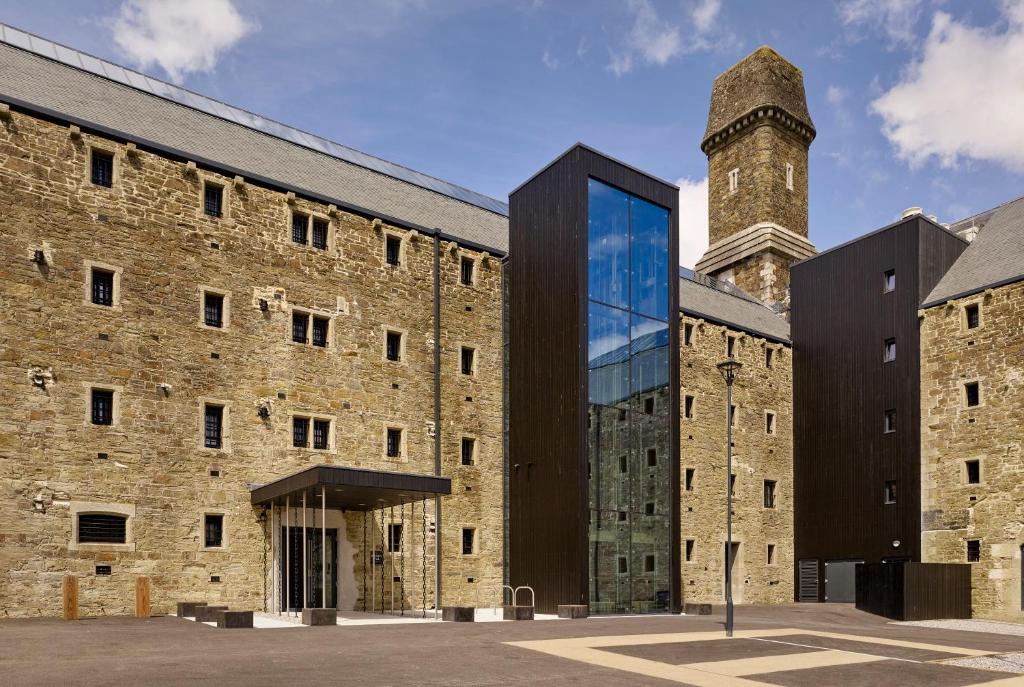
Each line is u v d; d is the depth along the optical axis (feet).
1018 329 101.81
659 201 96.94
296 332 85.30
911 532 109.81
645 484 89.86
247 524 77.87
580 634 61.31
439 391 94.17
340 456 85.46
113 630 55.77
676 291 97.25
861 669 49.29
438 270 96.99
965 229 137.28
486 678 40.70
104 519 70.13
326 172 98.63
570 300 87.71
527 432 91.50
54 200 71.00
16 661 41.22
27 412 67.10
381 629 60.39
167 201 77.87
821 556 122.52
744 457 123.54
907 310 114.73
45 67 81.87
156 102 89.71
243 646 48.57
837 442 122.62
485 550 94.94
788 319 147.33
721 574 116.67
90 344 71.26
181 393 75.87
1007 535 98.78
